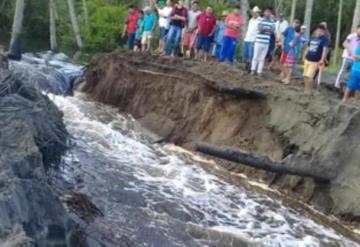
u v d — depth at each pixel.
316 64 12.48
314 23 38.12
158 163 11.88
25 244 4.82
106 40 32.22
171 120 14.26
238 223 9.53
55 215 6.00
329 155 10.75
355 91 12.19
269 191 11.30
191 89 14.18
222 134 13.01
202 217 9.43
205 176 11.48
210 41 16.20
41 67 18.34
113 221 8.20
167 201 9.70
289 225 9.81
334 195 10.52
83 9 35.31
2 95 8.18
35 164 6.43
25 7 36.66
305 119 11.52
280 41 15.81
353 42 13.48
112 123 14.23
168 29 17.50
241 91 12.81
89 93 17.72
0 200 5.25
